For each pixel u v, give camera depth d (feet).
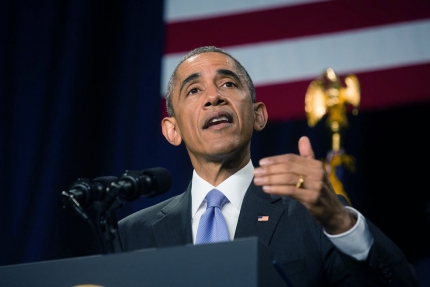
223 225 17.13
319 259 16.37
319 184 12.87
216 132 17.74
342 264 16.15
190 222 17.85
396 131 35.88
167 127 20.44
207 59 19.10
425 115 35.78
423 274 34.24
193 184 18.63
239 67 19.52
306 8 36.58
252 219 17.17
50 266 12.37
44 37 38.88
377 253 13.71
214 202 17.61
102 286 11.89
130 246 18.08
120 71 38.50
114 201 13.75
